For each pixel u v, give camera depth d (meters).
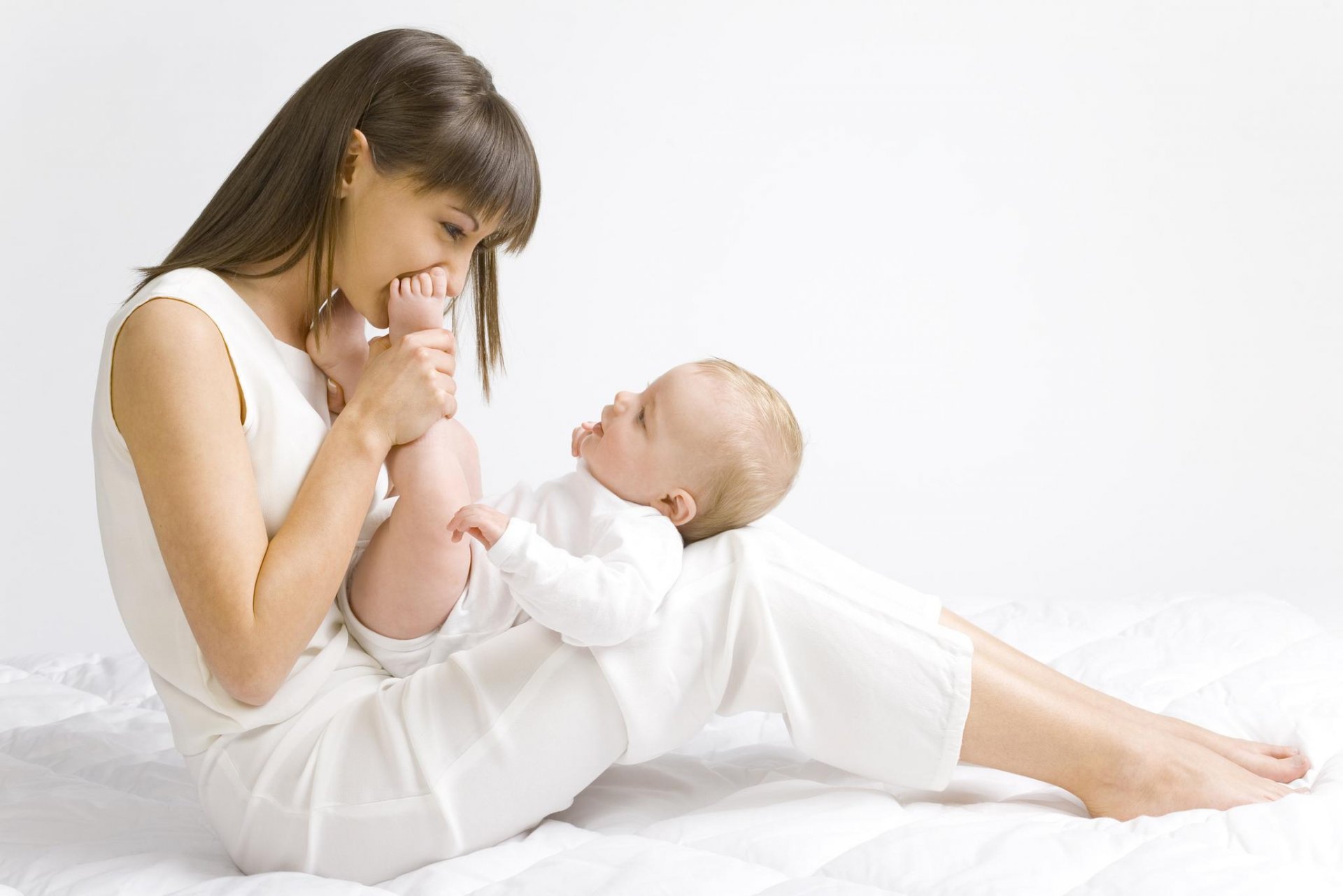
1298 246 3.60
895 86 3.54
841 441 3.61
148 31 3.23
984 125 3.56
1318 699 1.78
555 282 3.50
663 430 1.57
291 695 1.40
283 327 1.47
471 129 1.41
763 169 3.54
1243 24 3.54
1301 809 1.33
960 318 3.61
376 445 1.37
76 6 3.20
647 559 1.40
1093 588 3.62
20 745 1.83
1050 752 1.43
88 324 3.25
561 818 1.52
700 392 1.58
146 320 1.33
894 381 3.61
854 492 3.61
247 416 1.36
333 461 1.35
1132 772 1.42
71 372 3.26
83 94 3.22
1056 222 3.59
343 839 1.37
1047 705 1.42
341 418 1.38
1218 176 3.59
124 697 2.07
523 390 3.50
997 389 3.62
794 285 3.57
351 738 1.39
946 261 3.59
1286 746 1.63
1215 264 3.61
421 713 1.38
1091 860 1.27
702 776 1.61
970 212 3.58
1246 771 1.46
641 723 1.38
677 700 1.39
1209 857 1.25
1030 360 3.62
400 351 1.40
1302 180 3.58
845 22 3.53
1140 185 3.59
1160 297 3.61
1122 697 1.85
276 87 3.28
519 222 1.51
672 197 3.52
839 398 3.61
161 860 1.40
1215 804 1.41
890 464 3.62
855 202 3.57
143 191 3.25
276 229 1.43
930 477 3.63
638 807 1.52
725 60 3.50
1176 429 3.63
